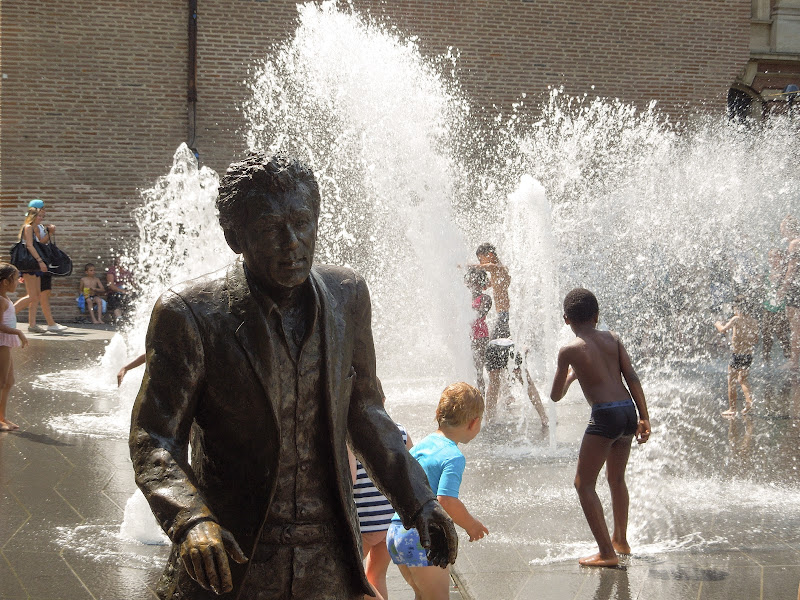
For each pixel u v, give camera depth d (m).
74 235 16.88
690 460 7.39
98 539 5.00
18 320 16.06
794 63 21.28
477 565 4.73
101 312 16.16
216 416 2.11
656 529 5.49
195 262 11.22
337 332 2.18
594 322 5.05
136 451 2.02
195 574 1.84
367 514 3.72
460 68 18.84
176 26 17.19
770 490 6.46
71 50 16.77
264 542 2.10
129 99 17.06
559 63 19.38
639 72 19.88
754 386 11.36
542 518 5.62
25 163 16.64
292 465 2.12
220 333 2.06
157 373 2.06
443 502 3.55
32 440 7.33
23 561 4.63
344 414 2.21
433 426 7.95
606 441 4.80
